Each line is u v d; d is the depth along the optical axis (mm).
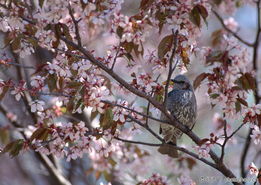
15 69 14289
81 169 17344
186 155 15758
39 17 9641
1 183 20219
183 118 14266
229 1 17484
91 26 13344
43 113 10469
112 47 10477
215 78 10445
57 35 9672
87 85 9695
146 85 10547
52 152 10141
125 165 16438
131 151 16000
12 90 10492
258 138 10305
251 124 10391
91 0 9625
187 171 15945
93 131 10344
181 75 14414
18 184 20328
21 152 10102
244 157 14430
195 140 11094
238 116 10398
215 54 10523
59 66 9984
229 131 13062
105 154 10492
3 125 15656
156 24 10156
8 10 9984
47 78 10039
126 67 10617
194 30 10070
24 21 10031
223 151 10797
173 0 9781
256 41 15008
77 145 10242
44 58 13922
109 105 10102
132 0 18844
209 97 10547
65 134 10000
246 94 10438
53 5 9492
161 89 10906
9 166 20406
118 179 16344
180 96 14164
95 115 10219
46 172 16672
